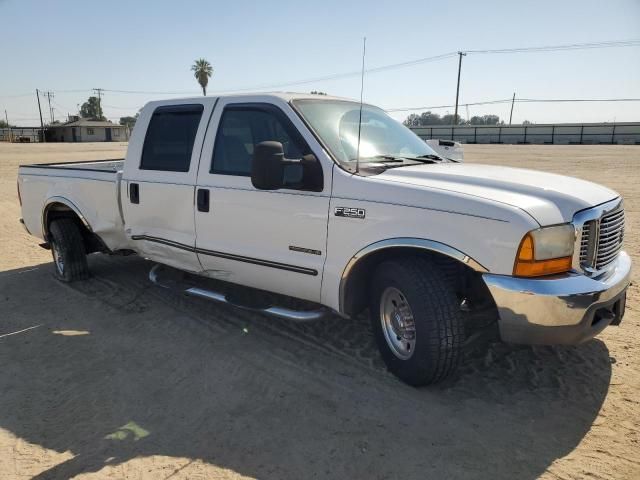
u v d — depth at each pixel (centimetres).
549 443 304
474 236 312
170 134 483
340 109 438
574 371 383
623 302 353
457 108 6669
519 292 301
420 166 392
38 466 292
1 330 482
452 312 335
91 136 8631
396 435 313
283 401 352
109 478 280
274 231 403
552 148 4125
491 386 366
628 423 321
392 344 374
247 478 279
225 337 456
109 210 544
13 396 366
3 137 8456
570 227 313
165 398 359
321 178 376
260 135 420
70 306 539
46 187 614
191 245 464
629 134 5431
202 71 7219
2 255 759
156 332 470
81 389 373
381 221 345
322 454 297
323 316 395
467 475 279
